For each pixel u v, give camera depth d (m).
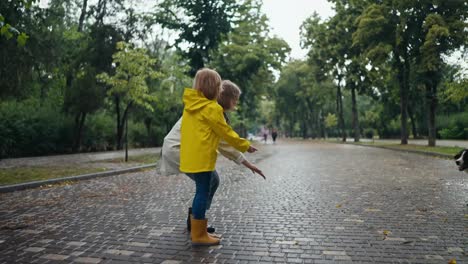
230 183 8.62
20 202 6.33
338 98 45.03
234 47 29.61
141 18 22.91
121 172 11.16
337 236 4.11
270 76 36.88
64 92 21.17
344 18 32.66
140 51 14.96
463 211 5.33
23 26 14.41
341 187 7.77
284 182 8.71
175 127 4.12
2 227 4.57
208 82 3.75
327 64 39.16
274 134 43.00
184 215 5.22
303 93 60.00
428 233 4.19
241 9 22.19
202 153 3.61
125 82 14.78
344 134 43.03
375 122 57.81
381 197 6.52
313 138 63.69
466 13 21.16
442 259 3.34
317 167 12.45
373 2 26.02
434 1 21.17
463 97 17.91
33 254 3.53
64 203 6.20
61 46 17.33
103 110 25.30
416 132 50.53
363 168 11.88
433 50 20.55
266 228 4.47
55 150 20.89
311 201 6.22
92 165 13.05
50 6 16.72
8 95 15.59
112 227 4.55
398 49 24.55
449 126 41.31
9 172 10.56
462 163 6.18
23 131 18.48
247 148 3.66
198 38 21.72
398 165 12.82
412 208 5.56
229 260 3.35
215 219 4.95
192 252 3.58
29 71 15.31
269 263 3.27
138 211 5.51
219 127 3.58
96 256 3.47
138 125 31.02
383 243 3.84
